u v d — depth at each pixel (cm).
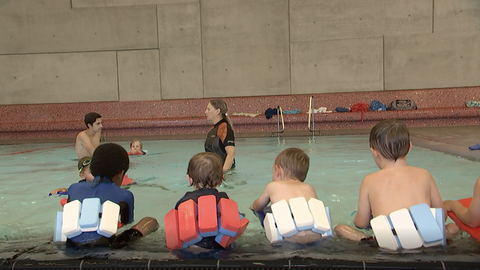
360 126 870
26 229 217
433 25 940
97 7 987
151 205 267
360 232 186
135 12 986
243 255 167
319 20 965
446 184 301
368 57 960
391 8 947
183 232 168
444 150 470
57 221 185
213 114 389
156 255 168
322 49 970
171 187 325
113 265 156
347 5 956
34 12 984
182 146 643
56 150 634
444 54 940
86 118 503
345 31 962
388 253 164
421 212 168
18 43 990
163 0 984
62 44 991
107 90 1002
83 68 997
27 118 979
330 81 974
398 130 191
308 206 183
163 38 991
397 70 956
